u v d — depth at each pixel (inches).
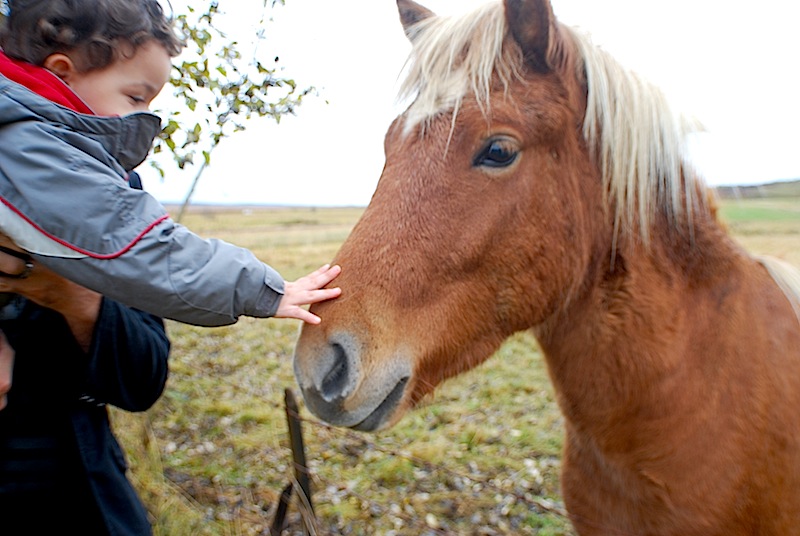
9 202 41.1
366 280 57.7
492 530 135.0
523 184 60.9
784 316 67.1
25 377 49.6
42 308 51.1
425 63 63.3
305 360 55.6
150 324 59.2
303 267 506.9
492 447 173.8
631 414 66.7
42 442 50.7
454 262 59.9
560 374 73.1
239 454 162.2
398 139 64.1
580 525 77.3
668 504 65.1
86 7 45.1
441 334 60.9
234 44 115.1
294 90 122.0
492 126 59.1
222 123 119.0
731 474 61.8
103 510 52.9
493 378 232.1
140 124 47.9
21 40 45.1
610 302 66.6
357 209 1800.0
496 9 63.5
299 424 97.8
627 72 66.8
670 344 64.4
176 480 145.3
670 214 65.9
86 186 42.3
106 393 52.6
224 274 47.3
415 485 152.7
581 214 65.1
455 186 59.8
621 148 63.8
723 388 63.1
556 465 163.5
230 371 242.8
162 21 51.3
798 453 62.3
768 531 64.0
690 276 66.1
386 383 56.6
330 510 138.9
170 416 182.5
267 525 127.9
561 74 62.4
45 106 42.0
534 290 64.5
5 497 49.4
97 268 42.9
